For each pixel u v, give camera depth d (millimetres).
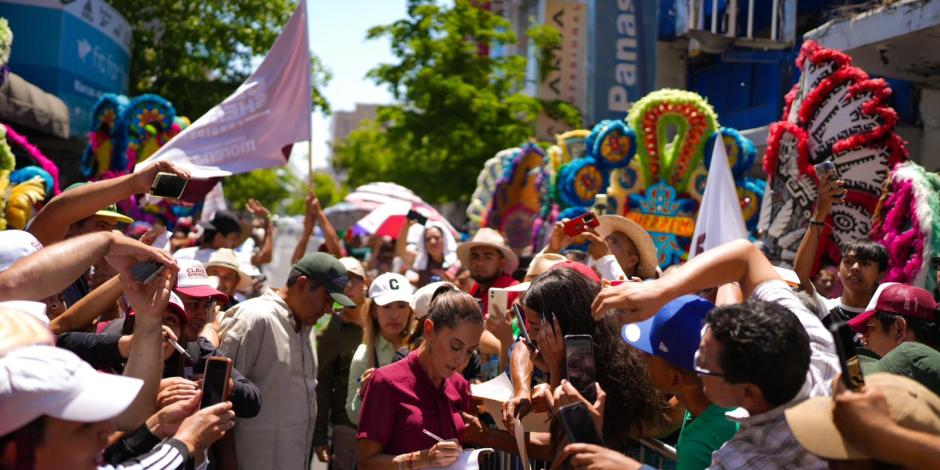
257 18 19859
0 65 8484
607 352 3432
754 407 2582
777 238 7645
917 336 3998
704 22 16000
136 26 19328
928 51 8969
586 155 9859
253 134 6730
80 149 14977
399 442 3992
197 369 4461
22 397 2076
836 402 2158
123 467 2770
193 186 7309
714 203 6613
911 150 10023
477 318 4016
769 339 2492
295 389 5074
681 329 3121
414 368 4117
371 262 12727
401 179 22281
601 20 18516
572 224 5496
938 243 5961
